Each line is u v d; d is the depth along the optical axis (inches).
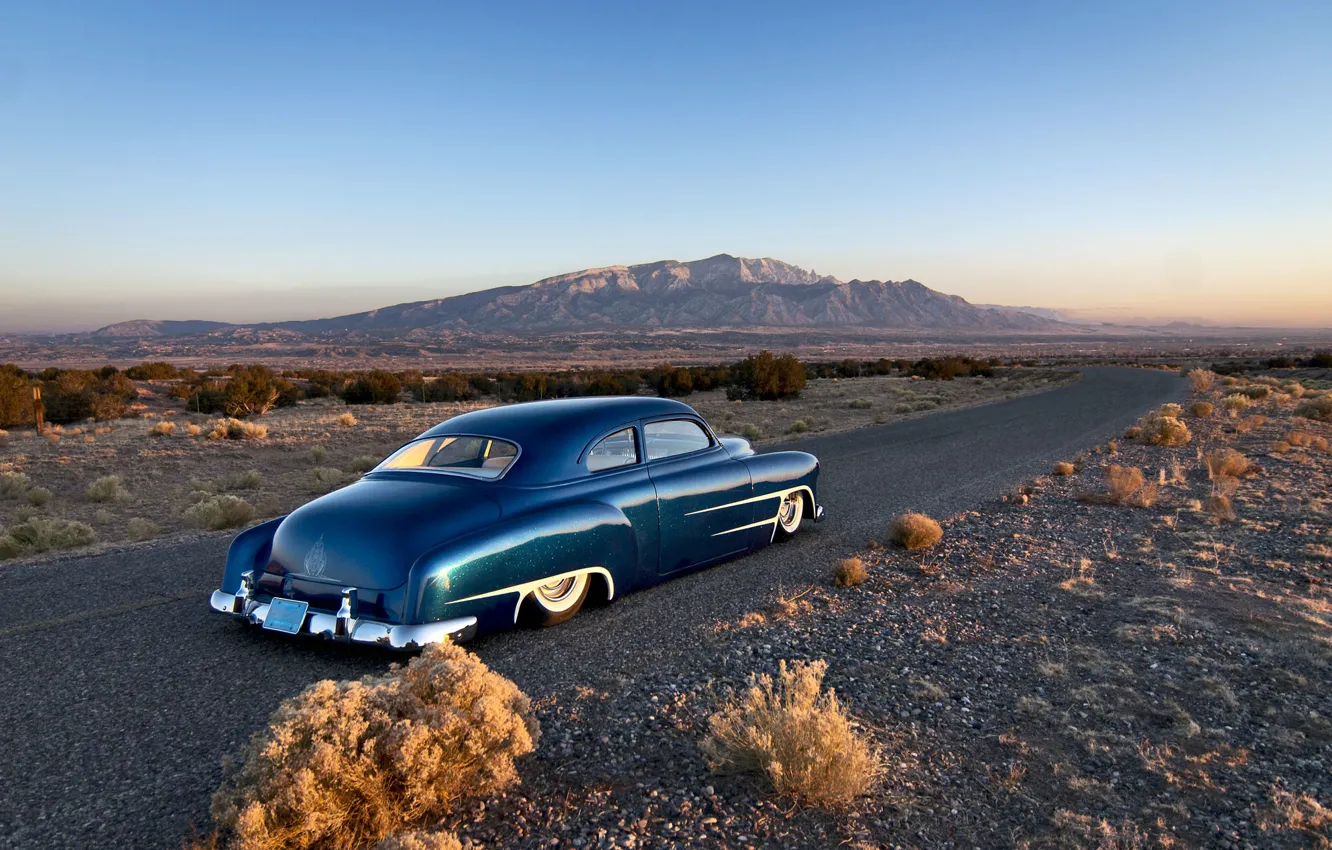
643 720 150.2
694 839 111.7
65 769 135.9
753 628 202.2
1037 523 335.9
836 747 123.5
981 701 160.7
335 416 1211.9
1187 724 148.4
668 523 231.1
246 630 204.5
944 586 242.8
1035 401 1253.1
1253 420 745.6
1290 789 126.2
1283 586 241.1
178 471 681.0
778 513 280.5
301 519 190.4
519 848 109.3
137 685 170.7
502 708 125.7
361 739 115.2
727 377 2110.0
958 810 120.6
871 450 603.8
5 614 221.0
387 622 171.5
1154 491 375.6
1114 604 223.8
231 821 106.7
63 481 617.9
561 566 197.3
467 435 215.5
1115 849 110.3
